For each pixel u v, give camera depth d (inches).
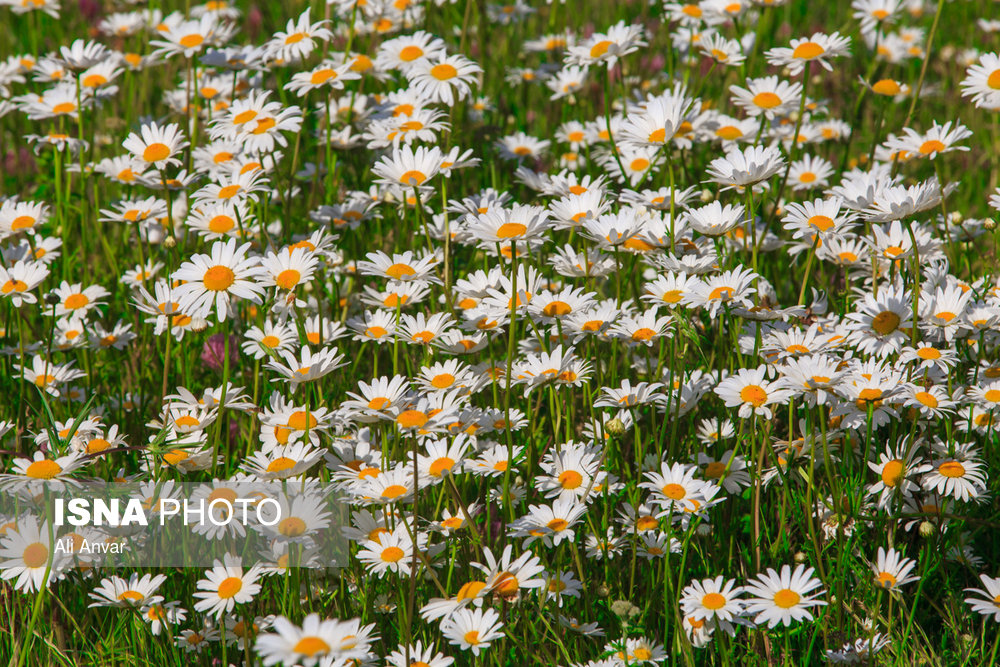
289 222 250.8
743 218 231.9
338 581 176.2
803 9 450.3
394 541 162.1
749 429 192.5
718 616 146.4
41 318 253.6
